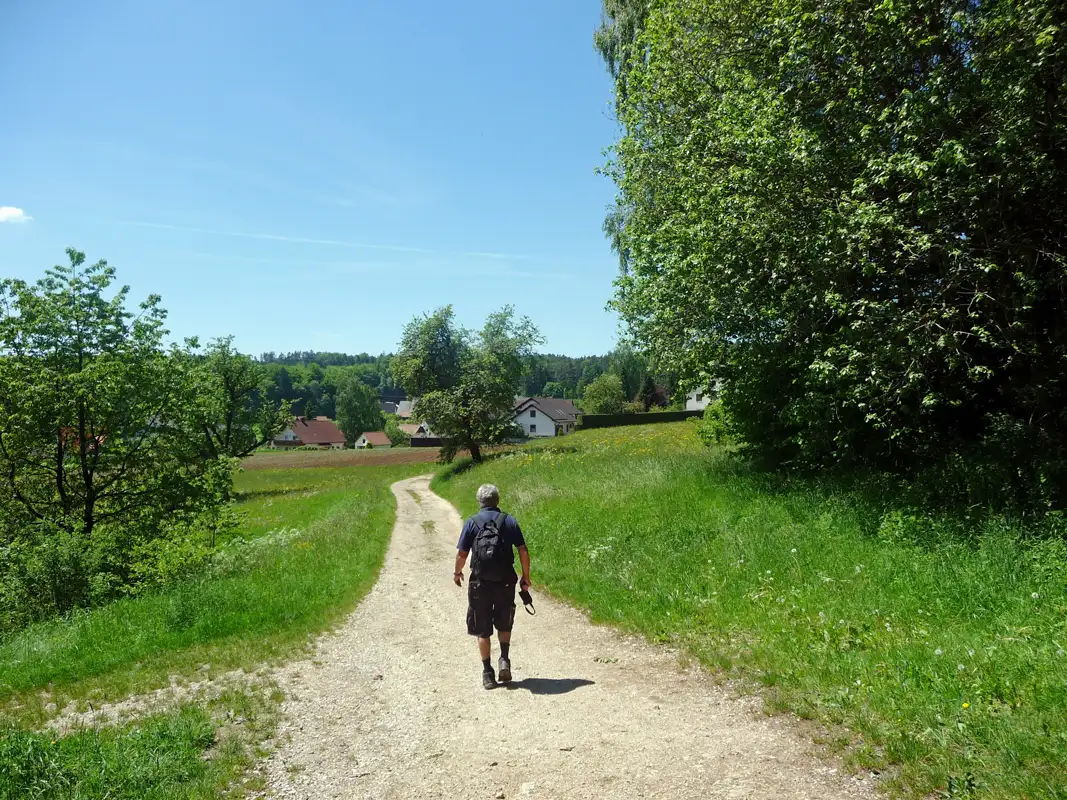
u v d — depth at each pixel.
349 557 14.87
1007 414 9.91
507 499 20.58
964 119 8.70
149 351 21.69
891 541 7.96
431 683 6.48
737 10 12.19
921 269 9.52
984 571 6.48
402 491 38.88
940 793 3.42
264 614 9.93
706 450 21.23
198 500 21.64
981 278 8.62
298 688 6.66
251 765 4.73
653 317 13.27
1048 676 4.37
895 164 8.46
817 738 4.25
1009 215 8.85
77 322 20.52
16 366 19.33
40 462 20.48
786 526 9.55
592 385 89.69
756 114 10.09
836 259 9.17
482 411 43.91
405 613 10.09
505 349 47.50
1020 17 7.97
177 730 5.30
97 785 4.35
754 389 12.63
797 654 5.79
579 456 28.86
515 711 5.39
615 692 5.64
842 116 9.96
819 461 12.05
